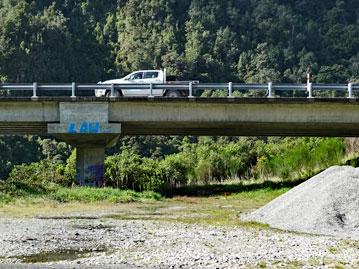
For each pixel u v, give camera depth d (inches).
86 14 7121.1
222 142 4170.8
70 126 2148.1
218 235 1066.1
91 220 1317.7
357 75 7204.7
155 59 6451.8
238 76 6717.5
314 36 7869.1
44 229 1144.2
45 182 2182.6
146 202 1897.1
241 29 7613.2
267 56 7007.9
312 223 1167.6
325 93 5231.3
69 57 5777.6
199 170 2623.0
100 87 2174.0
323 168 2413.9
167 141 4598.9
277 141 3831.2
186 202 1923.0
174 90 2239.2
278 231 1133.7
